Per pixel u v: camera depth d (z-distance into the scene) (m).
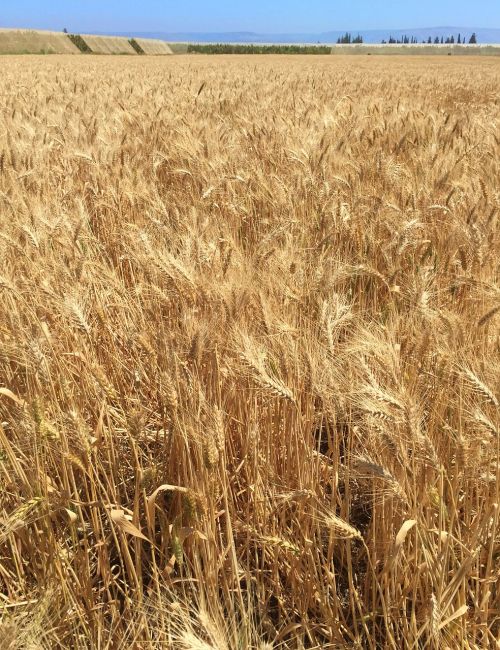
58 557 2.46
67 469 2.93
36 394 2.72
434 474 2.42
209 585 2.38
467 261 4.00
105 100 13.78
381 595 2.30
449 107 16.08
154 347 3.32
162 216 4.92
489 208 4.92
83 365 3.34
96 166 6.61
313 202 5.42
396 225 4.71
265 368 2.82
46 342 3.07
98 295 3.75
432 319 2.90
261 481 2.85
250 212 5.43
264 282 3.45
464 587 2.31
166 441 2.96
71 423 2.56
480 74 39.16
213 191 5.71
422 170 6.30
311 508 2.66
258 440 2.91
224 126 9.15
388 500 2.55
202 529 2.57
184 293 3.29
